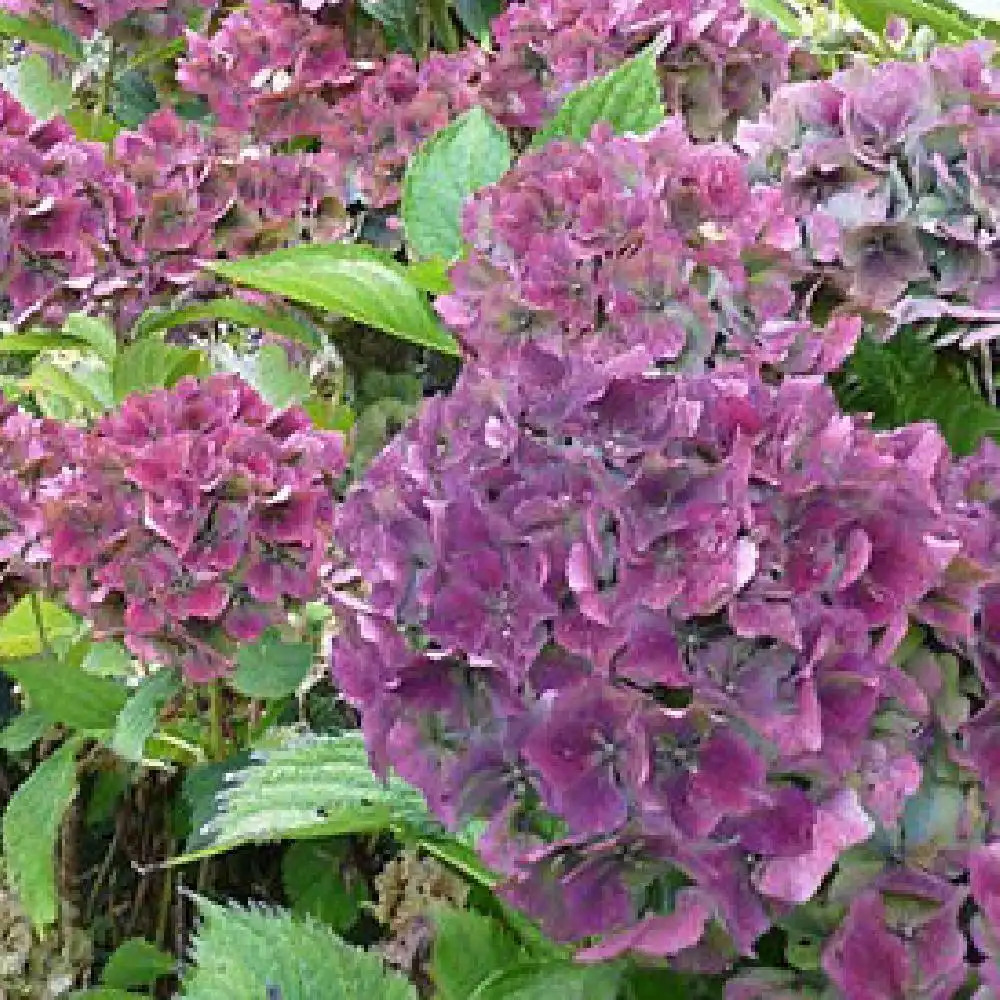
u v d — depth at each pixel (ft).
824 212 3.04
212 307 3.97
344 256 3.15
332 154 4.21
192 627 3.46
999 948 2.58
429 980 3.43
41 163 4.00
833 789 2.54
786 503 2.55
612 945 2.51
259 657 3.55
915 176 3.04
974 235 3.01
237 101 4.62
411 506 2.66
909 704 2.55
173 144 4.26
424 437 2.69
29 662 3.61
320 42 4.54
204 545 3.43
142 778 3.87
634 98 3.23
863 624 2.53
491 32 4.69
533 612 2.52
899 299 3.03
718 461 2.56
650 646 2.49
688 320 2.86
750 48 3.82
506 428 2.60
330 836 3.74
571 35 3.82
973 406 3.08
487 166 3.33
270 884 3.90
